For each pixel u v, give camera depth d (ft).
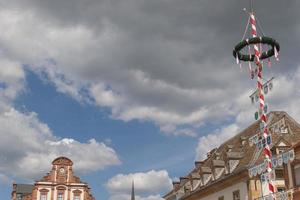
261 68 70.08
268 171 68.39
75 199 235.61
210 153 194.39
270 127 75.87
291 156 66.08
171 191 204.64
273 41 70.18
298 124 131.03
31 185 312.09
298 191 92.22
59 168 238.89
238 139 163.12
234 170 132.46
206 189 146.51
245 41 70.44
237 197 126.21
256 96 70.69
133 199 377.91
